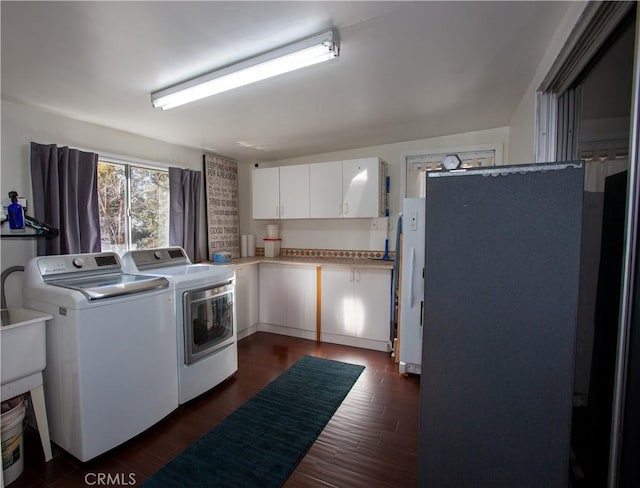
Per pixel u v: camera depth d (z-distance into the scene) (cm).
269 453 191
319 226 434
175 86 212
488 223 113
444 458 121
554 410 108
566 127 185
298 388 270
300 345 369
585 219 159
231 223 445
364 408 240
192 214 382
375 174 362
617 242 126
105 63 185
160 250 302
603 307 135
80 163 274
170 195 358
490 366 115
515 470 113
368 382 281
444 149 357
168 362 227
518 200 110
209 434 210
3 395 169
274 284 409
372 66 196
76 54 175
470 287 116
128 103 245
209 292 264
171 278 241
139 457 190
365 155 402
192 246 382
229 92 230
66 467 183
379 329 350
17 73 196
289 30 156
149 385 212
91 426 182
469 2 138
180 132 325
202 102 246
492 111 279
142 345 208
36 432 210
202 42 165
